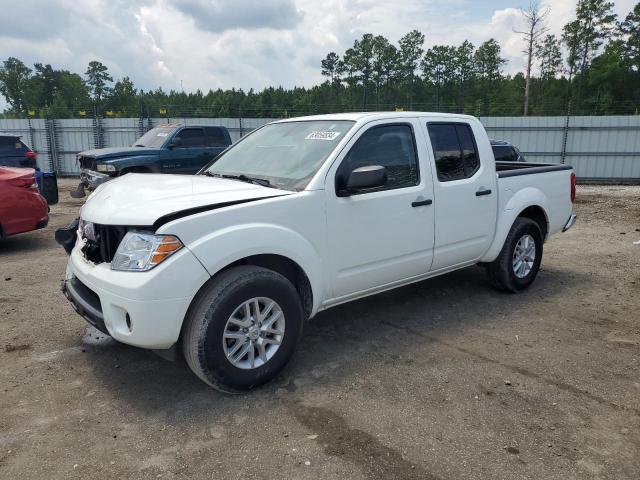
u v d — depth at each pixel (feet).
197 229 10.46
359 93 208.64
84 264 11.72
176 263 10.15
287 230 11.65
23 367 12.68
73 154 80.02
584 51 187.62
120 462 9.11
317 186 12.29
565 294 19.01
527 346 14.29
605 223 35.94
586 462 9.25
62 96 231.71
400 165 14.28
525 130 78.43
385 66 209.97
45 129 79.10
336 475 8.80
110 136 79.15
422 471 8.92
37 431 10.01
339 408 10.93
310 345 14.20
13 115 237.25
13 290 18.85
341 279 13.10
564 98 191.31
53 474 8.77
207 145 45.03
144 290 9.98
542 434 10.09
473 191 16.17
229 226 10.85
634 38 193.67
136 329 10.13
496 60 210.18
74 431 10.03
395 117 14.46
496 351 13.93
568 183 20.45
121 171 39.63
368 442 9.73
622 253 26.00
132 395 11.42
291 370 12.67
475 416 10.68
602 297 18.71
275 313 11.60
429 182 14.84
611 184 75.51
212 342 10.55
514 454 9.45
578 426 10.39
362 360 13.26
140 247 10.30
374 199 13.38
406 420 10.49
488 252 17.53
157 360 13.15
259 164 14.15
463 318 16.39
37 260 23.59
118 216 10.73
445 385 11.98
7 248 26.23
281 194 11.94
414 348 14.06
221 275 10.98
